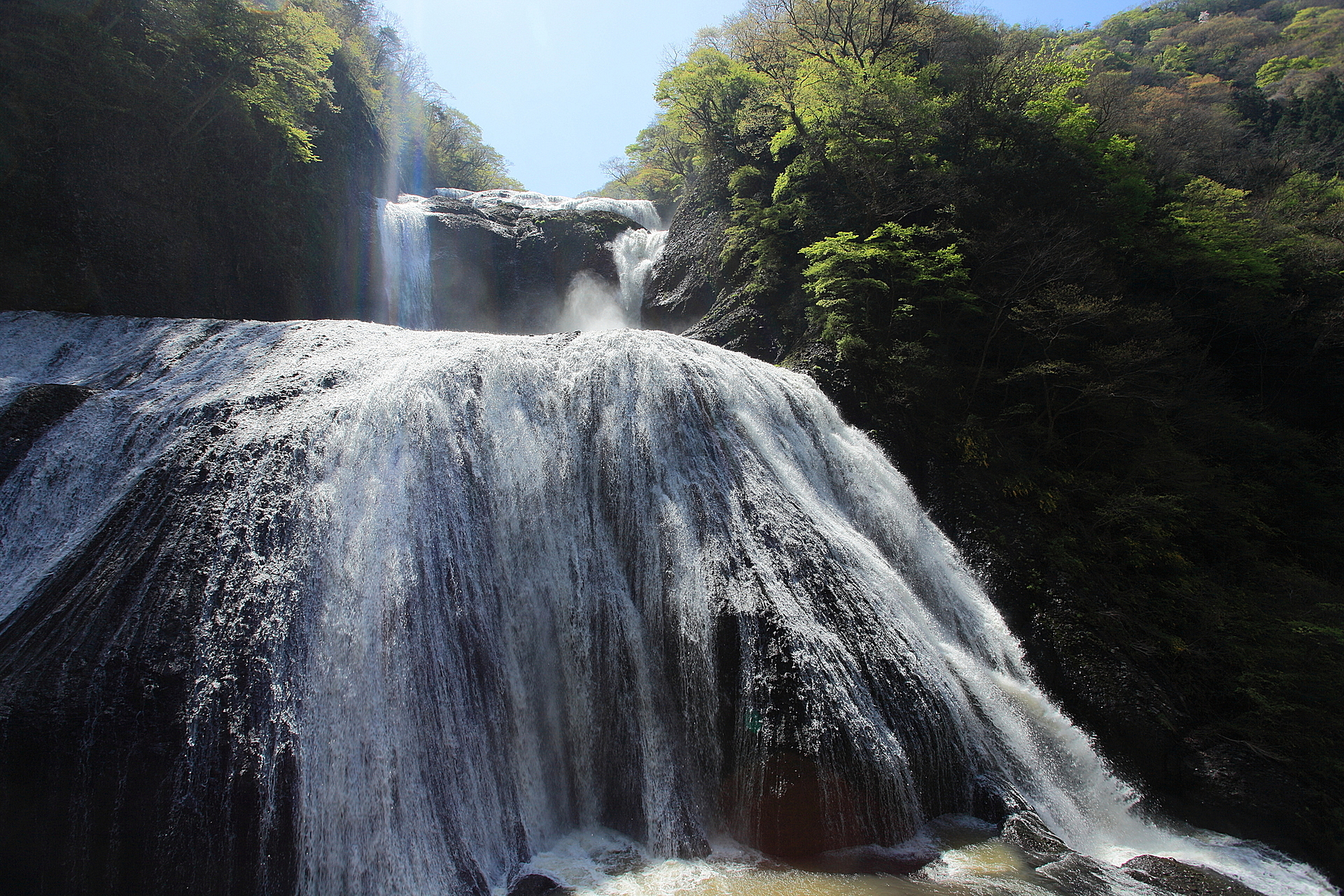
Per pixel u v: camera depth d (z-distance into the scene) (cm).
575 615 1259
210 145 2219
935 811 1212
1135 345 2270
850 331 2202
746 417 1650
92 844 855
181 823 855
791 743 1105
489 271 3403
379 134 3478
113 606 1012
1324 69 6994
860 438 2012
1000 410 2284
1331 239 3353
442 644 1110
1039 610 1731
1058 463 2200
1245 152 4650
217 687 934
